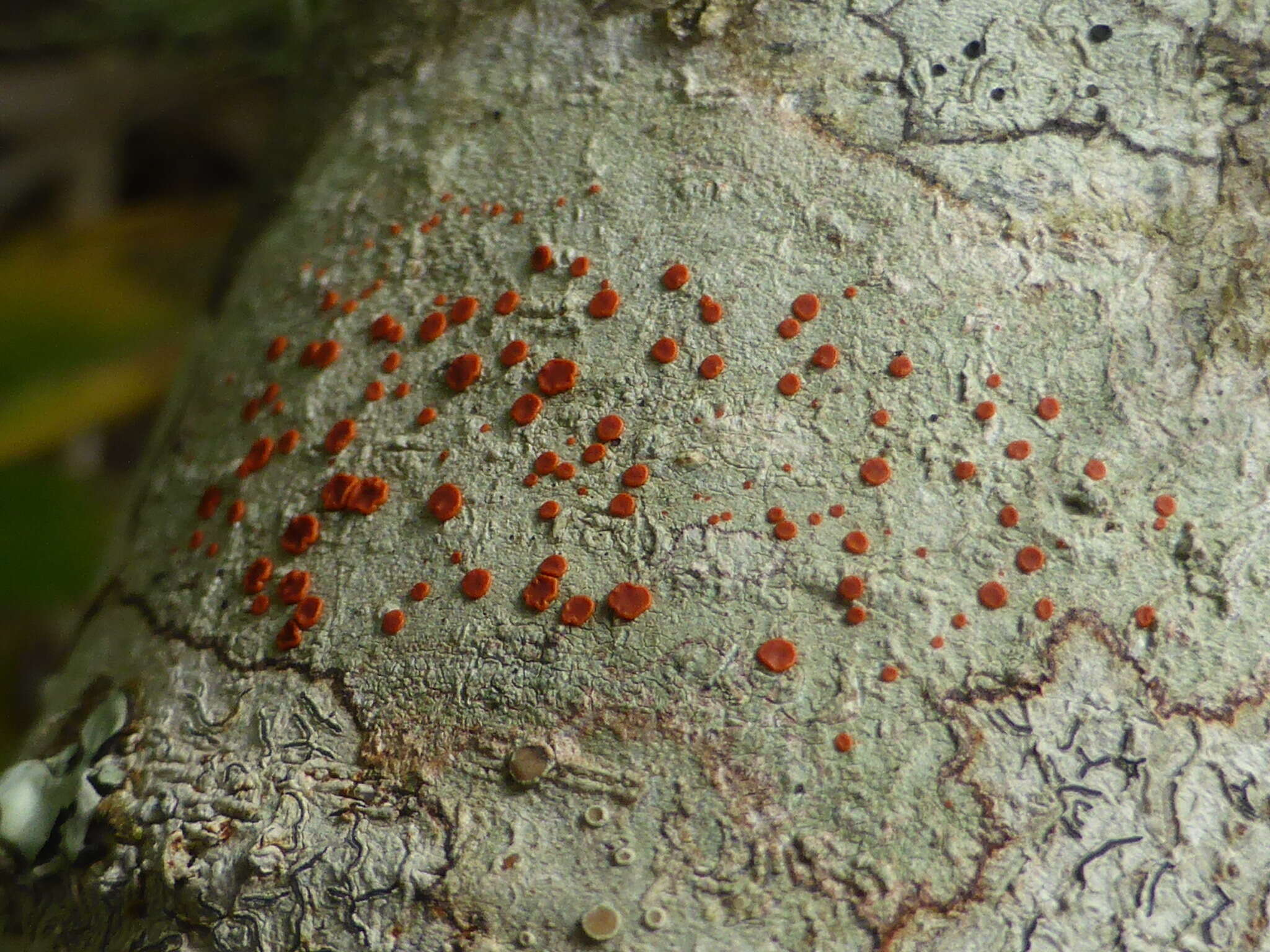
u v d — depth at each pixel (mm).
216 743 57
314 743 56
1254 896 52
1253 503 56
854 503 56
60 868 57
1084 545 55
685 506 57
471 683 56
